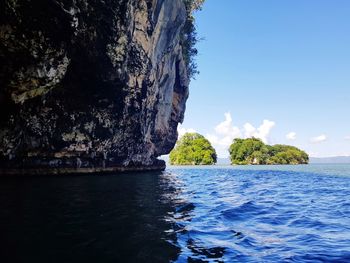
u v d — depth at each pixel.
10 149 23.31
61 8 16.56
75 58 20.81
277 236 8.03
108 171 34.88
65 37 18.42
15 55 17.33
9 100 19.64
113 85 25.19
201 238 7.82
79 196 14.59
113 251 6.62
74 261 5.93
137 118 33.59
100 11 19.08
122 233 8.09
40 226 8.49
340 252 6.55
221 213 11.34
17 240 7.13
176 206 12.86
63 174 29.33
